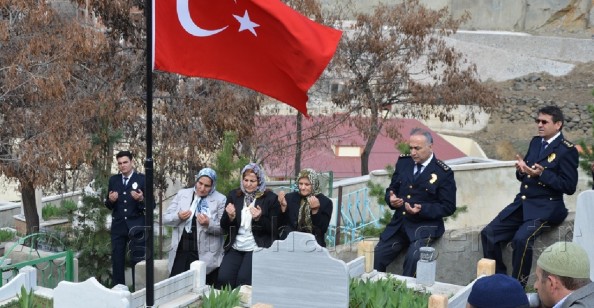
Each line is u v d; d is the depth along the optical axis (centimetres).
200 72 899
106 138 1627
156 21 880
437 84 3023
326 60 912
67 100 1670
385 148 3075
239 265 1006
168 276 1104
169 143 1919
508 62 4444
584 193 980
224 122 1912
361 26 2898
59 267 1138
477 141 3969
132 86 1977
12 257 1245
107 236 1349
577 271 495
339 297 828
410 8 3011
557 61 4441
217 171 1303
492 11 4969
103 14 1933
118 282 1234
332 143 2856
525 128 4009
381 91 2859
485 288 454
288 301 849
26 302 870
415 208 1077
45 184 1556
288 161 2653
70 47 1603
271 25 897
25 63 1546
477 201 1702
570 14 4978
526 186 1094
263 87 923
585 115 4019
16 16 1628
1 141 1592
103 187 1365
